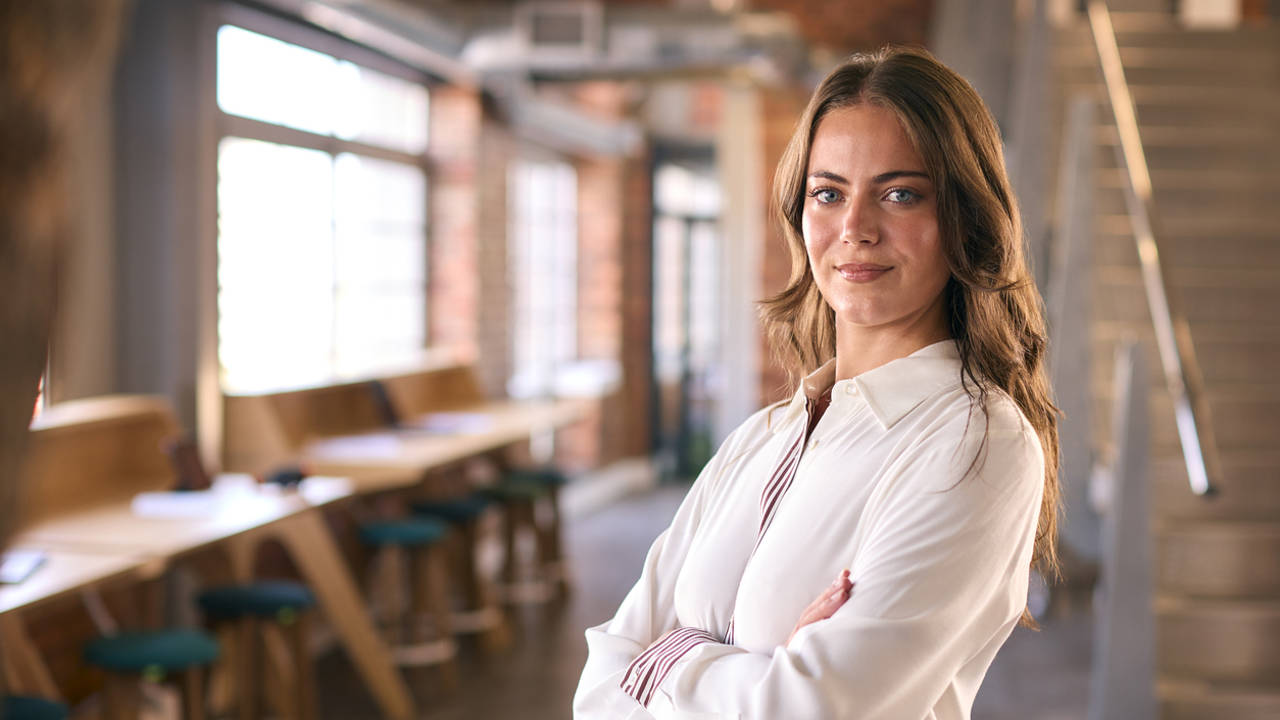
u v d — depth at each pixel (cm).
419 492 601
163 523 372
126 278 460
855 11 860
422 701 474
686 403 1030
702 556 130
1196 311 491
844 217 120
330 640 552
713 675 114
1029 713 423
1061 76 617
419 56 599
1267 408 431
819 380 132
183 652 328
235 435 500
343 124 604
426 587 493
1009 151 603
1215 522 405
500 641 553
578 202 945
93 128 444
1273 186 536
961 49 679
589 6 593
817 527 117
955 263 117
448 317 704
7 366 41
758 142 794
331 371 595
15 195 40
